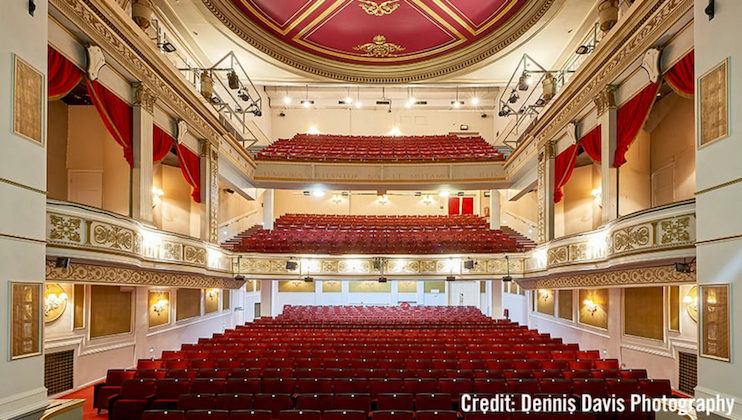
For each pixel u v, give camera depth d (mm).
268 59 14219
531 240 16156
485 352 9836
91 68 6941
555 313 14367
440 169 15188
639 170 9984
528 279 12938
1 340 4090
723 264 4414
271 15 12672
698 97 4871
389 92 22328
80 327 8914
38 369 4586
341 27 13266
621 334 10398
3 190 4180
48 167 9453
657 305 9148
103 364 9547
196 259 9945
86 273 6555
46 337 8031
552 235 11141
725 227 4410
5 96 4238
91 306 9258
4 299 4148
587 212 12922
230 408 6168
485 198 22094
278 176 15180
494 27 13211
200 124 11023
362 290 23656
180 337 12820
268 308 18422
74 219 5727
